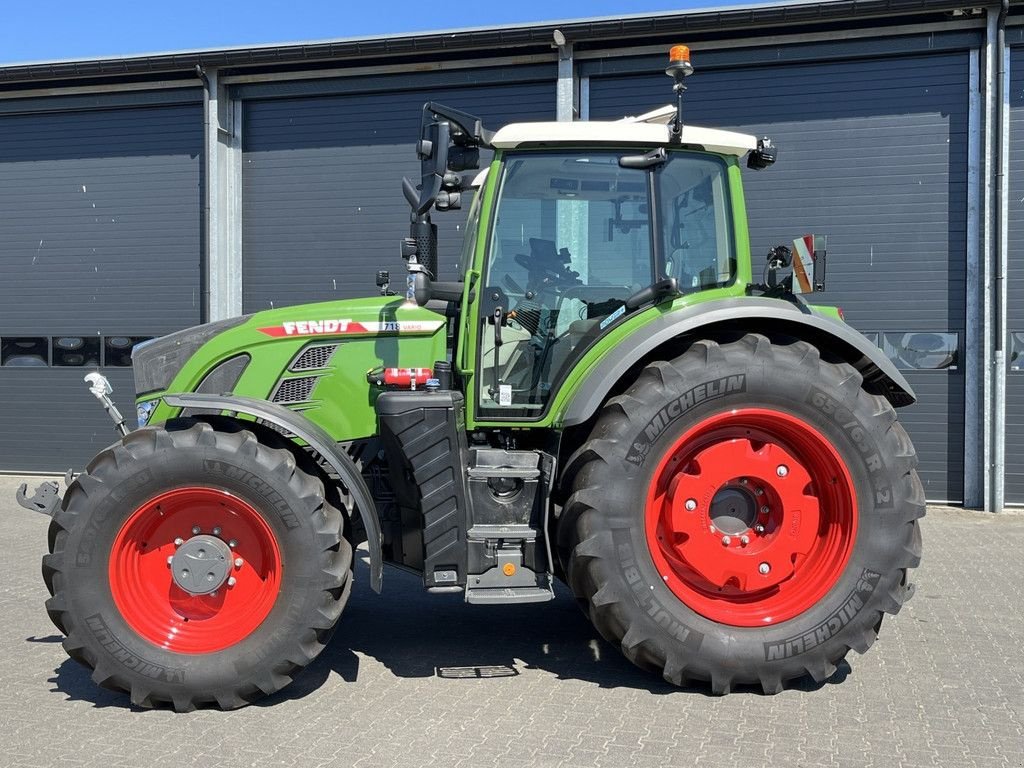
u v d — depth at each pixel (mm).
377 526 3650
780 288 4055
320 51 9273
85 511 3371
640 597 3496
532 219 3967
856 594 3574
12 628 4477
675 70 3740
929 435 8508
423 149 3648
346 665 3926
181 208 10070
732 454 3617
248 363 4090
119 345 10219
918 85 8430
